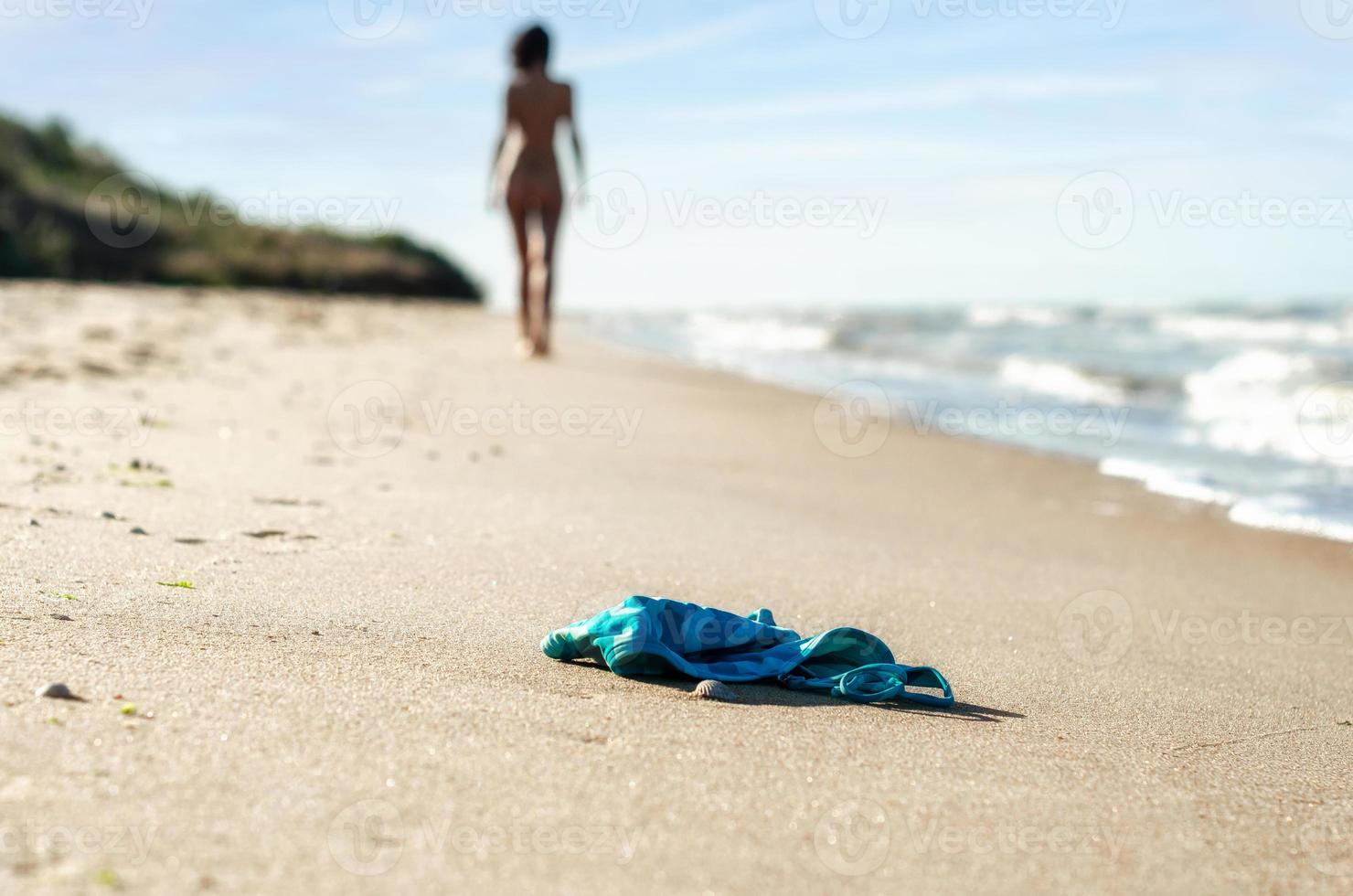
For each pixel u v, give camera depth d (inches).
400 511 147.8
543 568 124.1
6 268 601.9
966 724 86.9
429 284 1033.5
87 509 127.8
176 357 303.7
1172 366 492.4
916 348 629.6
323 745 67.7
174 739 65.8
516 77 390.6
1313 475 240.5
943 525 178.7
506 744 71.4
